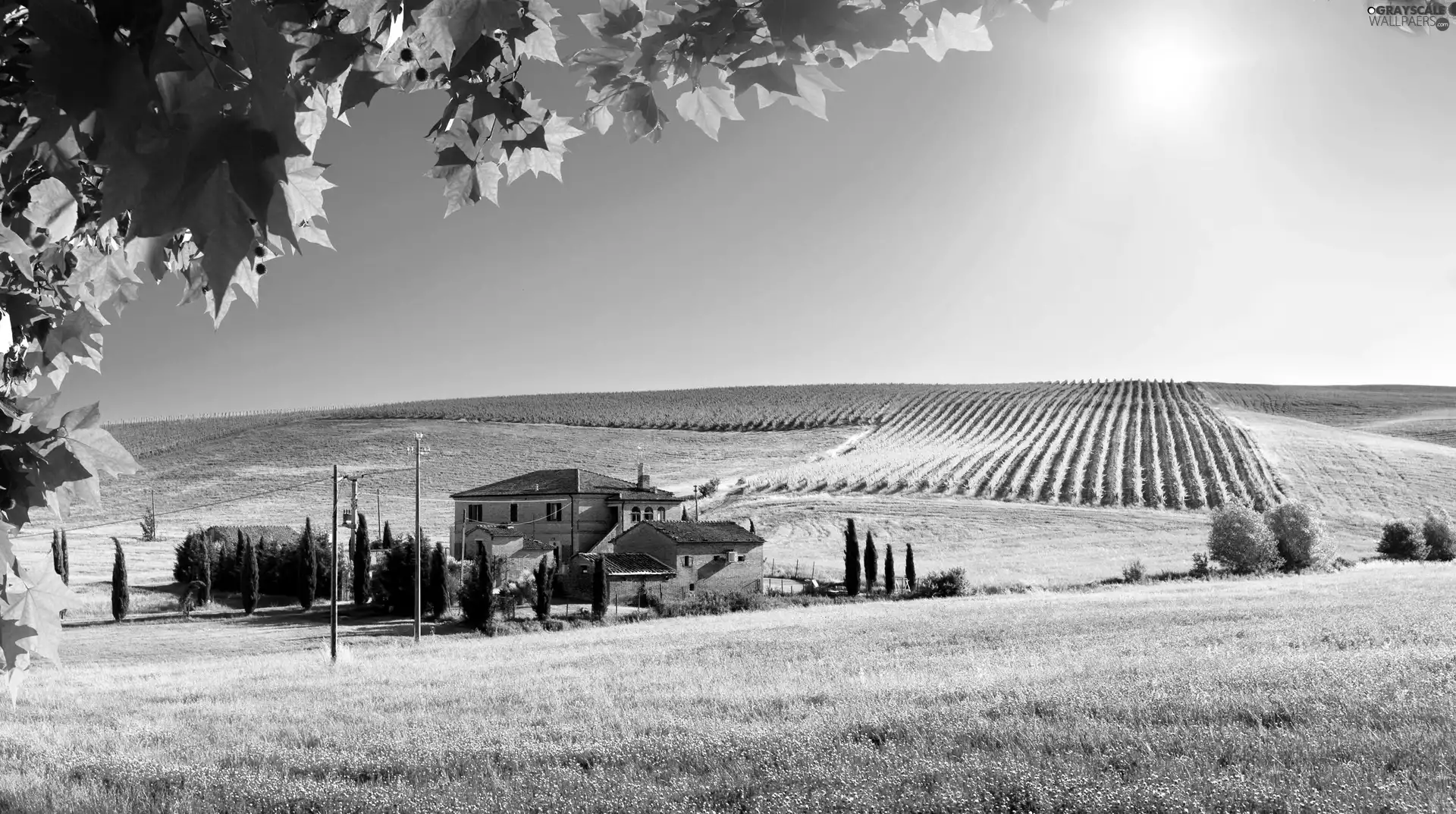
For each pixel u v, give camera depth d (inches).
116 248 137.3
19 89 81.1
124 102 66.3
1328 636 860.0
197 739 616.1
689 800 374.3
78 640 1840.6
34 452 114.0
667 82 119.0
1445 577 1755.7
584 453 5743.1
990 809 333.1
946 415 6378.0
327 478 5246.1
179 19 66.9
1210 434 5349.4
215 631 1987.0
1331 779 333.1
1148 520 3614.7
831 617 1653.5
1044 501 4060.0
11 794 438.6
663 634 1475.1
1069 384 7687.0
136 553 3294.8
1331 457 4709.6
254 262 92.4
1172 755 394.6
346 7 88.0
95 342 145.1
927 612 1615.4
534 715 665.6
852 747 449.7
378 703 783.1
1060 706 533.0
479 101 99.8
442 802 387.2
